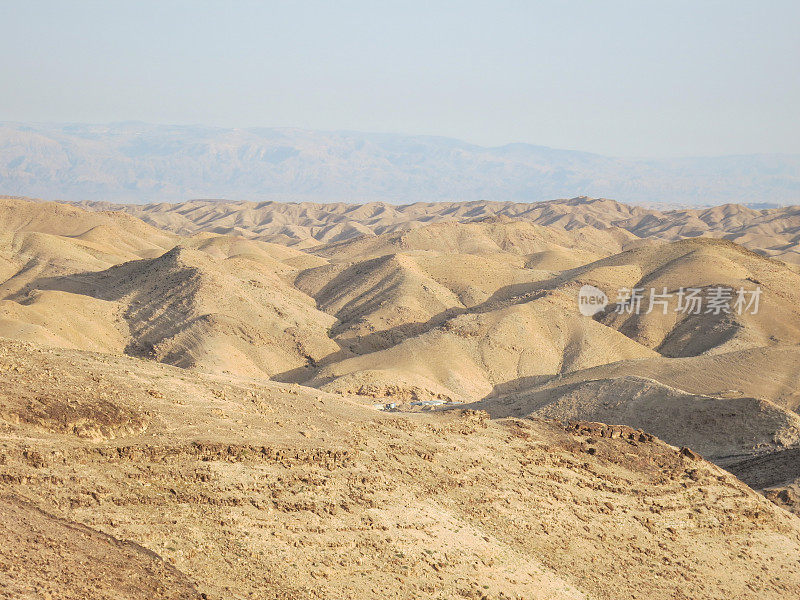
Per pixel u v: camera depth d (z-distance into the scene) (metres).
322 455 74.81
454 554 69.81
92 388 69.69
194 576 52.09
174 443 65.56
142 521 55.88
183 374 85.44
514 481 90.38
